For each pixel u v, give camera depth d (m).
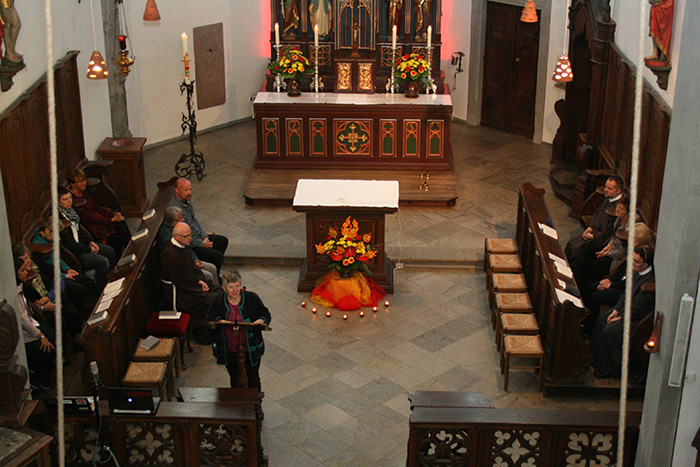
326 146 12.77
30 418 5.90
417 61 12.68
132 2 13.22
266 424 7.27
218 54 14.77
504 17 14.52
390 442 7.05
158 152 13.98
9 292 5.66
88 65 10.63
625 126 10.03
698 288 5.23
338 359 8.27
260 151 12.80
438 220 11.41
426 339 8.63
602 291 8.27
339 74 13.30
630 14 9.98
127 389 5.84
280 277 9.94
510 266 9.23
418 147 12.68
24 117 8.59
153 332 7.82
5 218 5.59
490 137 14.94
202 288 8.28
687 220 5.16
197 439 6.07
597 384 7.66
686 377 5.38
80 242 8.85
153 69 13.84
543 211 9.48
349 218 9.05
